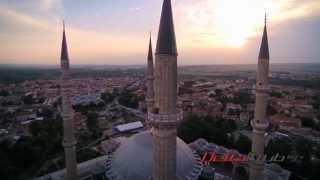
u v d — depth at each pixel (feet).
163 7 85.40
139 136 173.78
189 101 579.07
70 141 172.14
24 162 264.72
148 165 150.41
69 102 170.09
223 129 333.83
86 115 484.74
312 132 382.42
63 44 166.61
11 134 367.86
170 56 85.92
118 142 314.76
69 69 170.19
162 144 91.91
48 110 545.44
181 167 155.53
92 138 370.32
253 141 153.99
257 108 149.79
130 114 546.67
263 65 144.46
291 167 243.81
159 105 90.63
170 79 87.71
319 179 228.22
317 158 267.18
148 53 201.46
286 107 536.42
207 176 197.57
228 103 576.20
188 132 319.88
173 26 87.04
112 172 162.20
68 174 175.73
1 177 231.50
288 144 285.23
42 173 250.78
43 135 329.52
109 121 481.05
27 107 590.14
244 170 237.66
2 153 258.98
